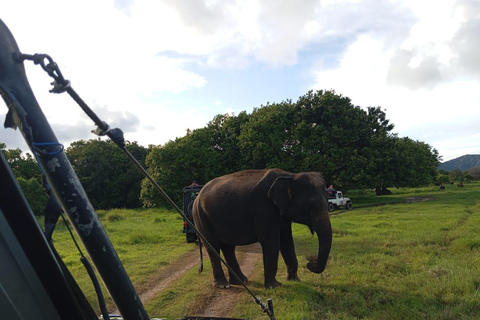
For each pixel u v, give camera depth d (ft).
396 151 106.11
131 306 5.03
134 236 47.39
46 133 4.38
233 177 28.02
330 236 23.65
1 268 4.27
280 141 104.06
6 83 4.23
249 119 116.57
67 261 31.91
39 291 4.61
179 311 20.74
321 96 109.40
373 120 115.85
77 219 4.52
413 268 25.91
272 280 24.63
